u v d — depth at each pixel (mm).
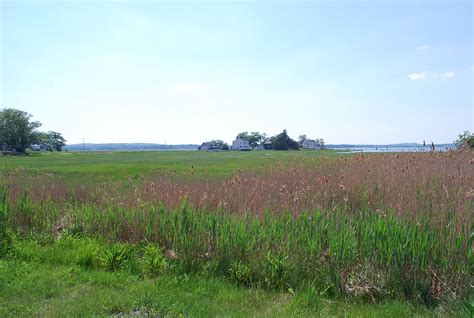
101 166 34531
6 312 4762
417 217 6207
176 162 43406
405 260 5297
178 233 6938
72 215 9031
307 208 7316
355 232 6148
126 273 6207
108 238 7953
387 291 5195
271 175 11242
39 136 118625
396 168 10430
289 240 6148
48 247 7555
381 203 7613
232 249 6273
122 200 9547
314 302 5039
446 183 8625
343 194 8594
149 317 4598
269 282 5648
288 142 149875
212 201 8445
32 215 9055
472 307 4398
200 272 6121
